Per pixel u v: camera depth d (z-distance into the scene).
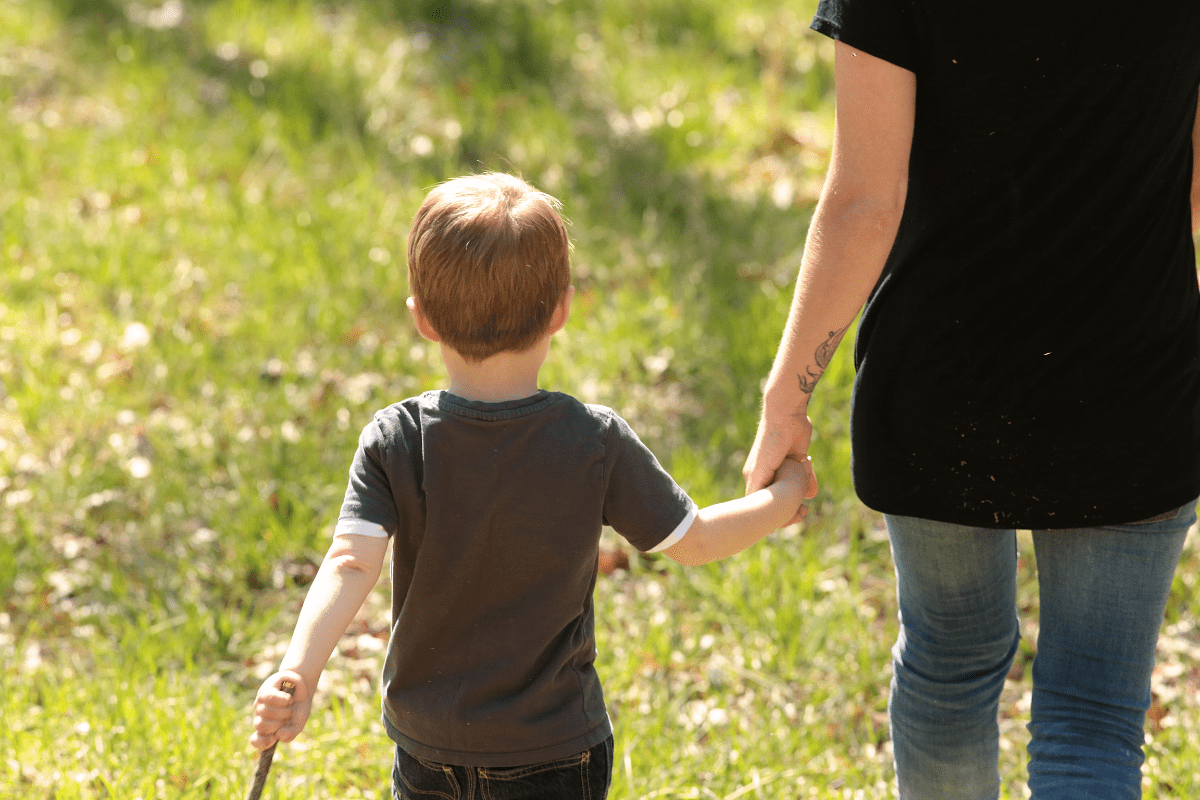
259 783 2.37
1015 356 2.64
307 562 5.50
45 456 6.06
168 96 9.69
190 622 4.97
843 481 5.88
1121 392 2.64
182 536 5.59
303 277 7.46
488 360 2.63
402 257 7.75
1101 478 2.70
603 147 9.35
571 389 6.53
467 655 2.64
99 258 7.54
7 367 6.64
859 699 4.69
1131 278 2.59
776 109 10.02
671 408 6.53
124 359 6.75
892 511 2.88
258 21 11.06
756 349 6.82
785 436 2.91
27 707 4.42
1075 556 2.84
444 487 2.57
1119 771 2.76
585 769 2.70
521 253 2.58
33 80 9.86
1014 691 4.76
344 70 10.23
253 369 6.68
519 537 2.60
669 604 5.24
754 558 5.32
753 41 11.72
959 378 2.69
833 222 2.62
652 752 4.25
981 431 2.71
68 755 4.16
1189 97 2.54
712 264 7.82
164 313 7.12
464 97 10.06
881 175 2.57
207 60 10.31
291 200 8.41
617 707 4.59
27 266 7.51
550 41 11.00
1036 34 2.39
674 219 8.48
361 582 2.51
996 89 2.45
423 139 9.34
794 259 7.91
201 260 7.72
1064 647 2.89
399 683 2.71
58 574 5.32
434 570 2.61
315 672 2.40
